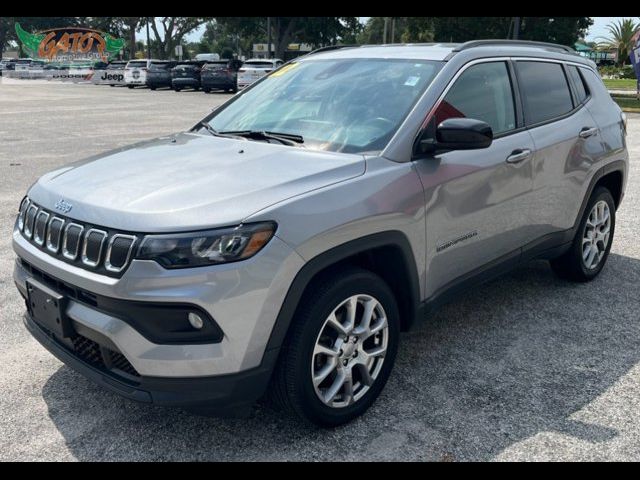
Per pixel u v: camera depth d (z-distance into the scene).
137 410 3.23
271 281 2.62
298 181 2.88
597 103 4.88
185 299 2.52
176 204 2.67
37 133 14.14
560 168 4.29
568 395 3.38
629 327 4.22
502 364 3.71
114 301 2.60
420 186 3.22
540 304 4.59
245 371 2.66
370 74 3.79
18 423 3.12
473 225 3.62
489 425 3.11
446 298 3.59
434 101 3.46
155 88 34.19
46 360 3.72
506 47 4.16
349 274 2.95
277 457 2.88
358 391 3.16
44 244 2.96
